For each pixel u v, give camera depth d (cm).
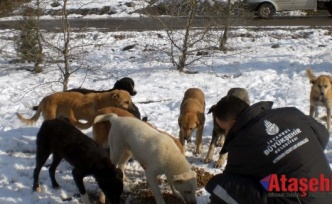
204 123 761
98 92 802
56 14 2206
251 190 388
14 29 1455
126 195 573
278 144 380
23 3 1259
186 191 505
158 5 1639
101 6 2300
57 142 544
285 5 2141
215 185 405
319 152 387
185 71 1216
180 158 520
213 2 1482
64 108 707
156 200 525
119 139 569
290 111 402
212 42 1474
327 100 790
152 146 525
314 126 404
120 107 707
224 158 648
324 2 2208
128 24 1962
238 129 394
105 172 515
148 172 525
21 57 1245
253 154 385
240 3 1645
